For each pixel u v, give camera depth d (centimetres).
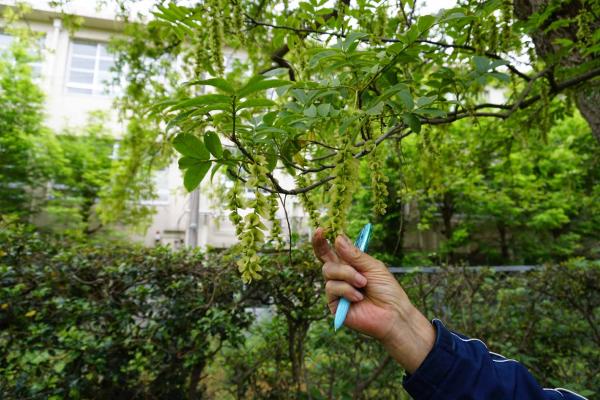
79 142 1154
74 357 284
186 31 167
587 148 847
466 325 359
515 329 376
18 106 1073
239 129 112
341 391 326
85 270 306
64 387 278
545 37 274
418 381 104
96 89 1355
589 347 385
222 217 607
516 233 1339
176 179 1303
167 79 561
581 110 312
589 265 407
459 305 373
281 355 345
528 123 321
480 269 394
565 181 1009
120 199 652
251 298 332
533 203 1179
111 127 1269
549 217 1135
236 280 326
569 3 248
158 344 306
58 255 306
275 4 330
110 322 299
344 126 105
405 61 131
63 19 481
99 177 1145
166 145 492
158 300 317
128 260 319
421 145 254
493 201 1142
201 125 118
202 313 319
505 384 104
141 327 310
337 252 111
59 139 1174
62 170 1085
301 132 123
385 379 328
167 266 319
